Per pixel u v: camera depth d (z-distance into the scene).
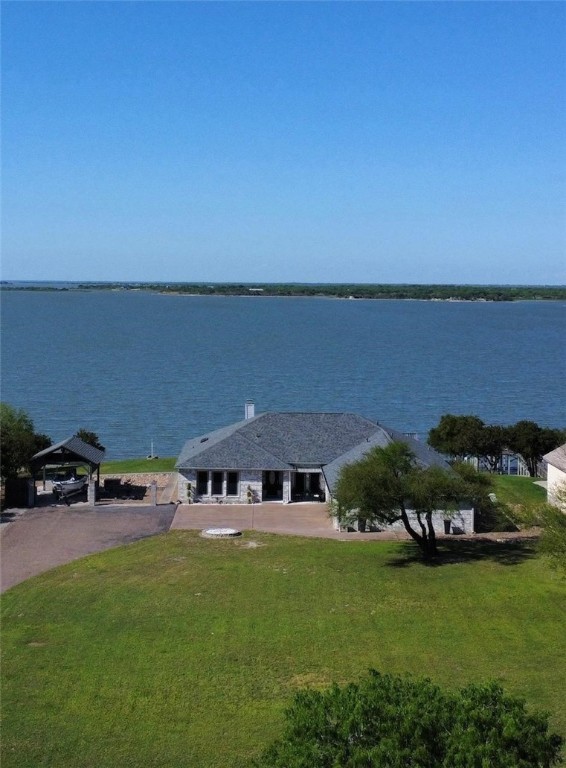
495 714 14.84
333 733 14.87
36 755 21.69
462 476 42.28
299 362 155.00
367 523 44.94
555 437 68.69
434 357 167.12
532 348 190.50
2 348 175.88
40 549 41.41
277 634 29.98
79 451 52.00
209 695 25.09
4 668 27.16
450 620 31.36
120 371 138.62
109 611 32.56
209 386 122.31
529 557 39.84
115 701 24.75
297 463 52.03
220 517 47.88
